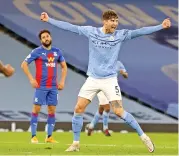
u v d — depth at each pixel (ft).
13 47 171.42
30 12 173.47
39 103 107.14
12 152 79.30
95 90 81.05
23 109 166.61
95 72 80.59
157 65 173.78
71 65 172.35
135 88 171.63
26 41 172.04
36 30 172.45
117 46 80.38
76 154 75.82
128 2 176.45
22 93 167.94
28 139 122.93
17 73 169.37
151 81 172.65
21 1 173.68
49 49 107.14
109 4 175.73
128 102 170.81
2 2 172.45
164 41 175.22
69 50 173.17
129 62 173.47
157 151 84.07
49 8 174.19
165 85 172.65
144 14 175.83
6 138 126.31
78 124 81.76
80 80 171.53
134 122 81.35
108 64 80.38
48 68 107.14
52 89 107.24
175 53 174.81
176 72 173.68
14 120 165.07
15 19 172.35
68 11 174.50
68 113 167.43
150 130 168.66
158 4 176.86
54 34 173.47
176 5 176.96
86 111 165.07
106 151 82.89
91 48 80.59
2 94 167.12
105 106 136.26
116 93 80.74
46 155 73.31
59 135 142.20
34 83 104.99
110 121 164.25
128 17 175.22
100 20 174.09
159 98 171.53
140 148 91.86
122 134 151.23
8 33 171.83
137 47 174.40
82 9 174.81
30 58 105.70
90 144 107.34
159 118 169.37
